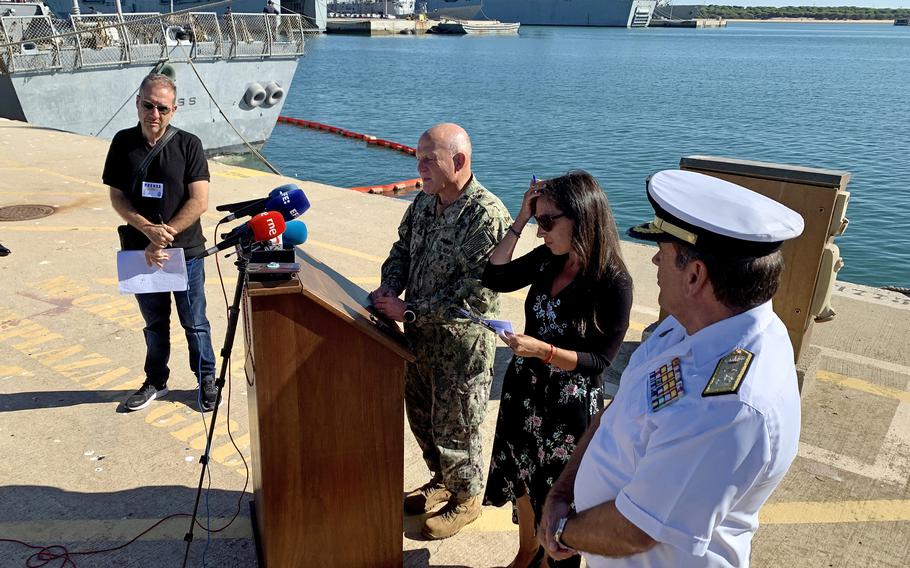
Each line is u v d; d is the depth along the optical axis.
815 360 4.35
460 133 2.78
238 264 2.49
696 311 1.57
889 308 5.82
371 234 7.60
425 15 131.38
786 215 1.49
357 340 2.41
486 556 3.08
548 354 2.42
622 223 14.64
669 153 21.94
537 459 2.59
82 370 4.58
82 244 6.95
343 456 2.52
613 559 1.70
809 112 32.62
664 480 1.47
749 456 1.41
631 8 161.00
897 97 40.00
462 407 2.92
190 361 4.14
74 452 3.72
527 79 47.75
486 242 2.75
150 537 3.12
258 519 2.93
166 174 3.64
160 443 3.83
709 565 1.55
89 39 15.58
